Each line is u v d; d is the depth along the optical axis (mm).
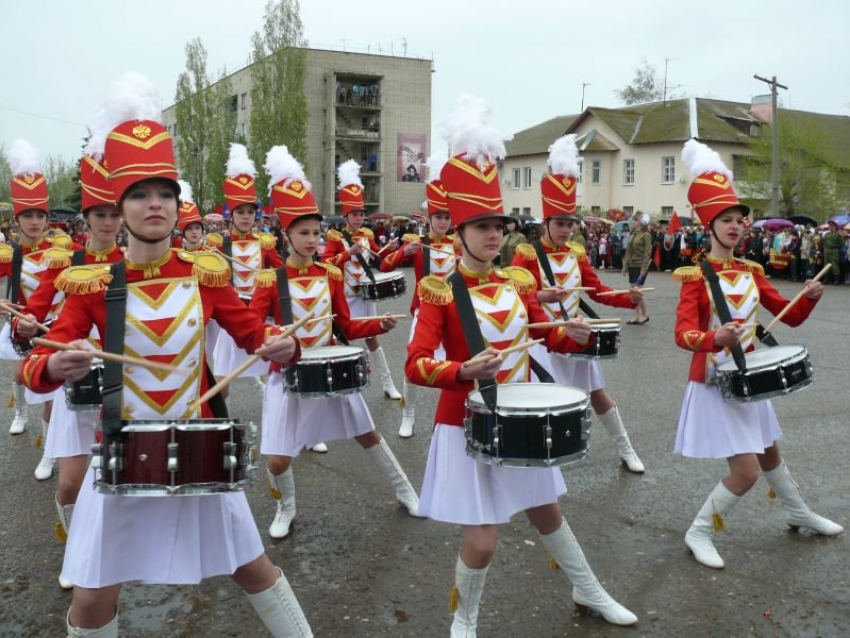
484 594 4160
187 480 2742
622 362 10469
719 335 4184
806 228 22469
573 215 6262
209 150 50812
